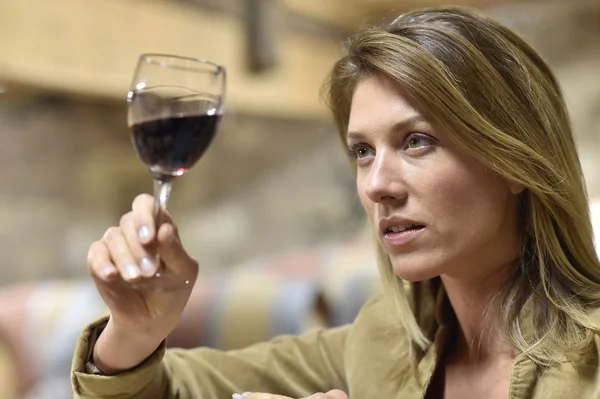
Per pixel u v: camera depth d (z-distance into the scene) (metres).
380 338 1.00
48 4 1.92
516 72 0.86
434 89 0.80
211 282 1.79
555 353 0.82
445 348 0.96
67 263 3.30
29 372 1.76
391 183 0.83
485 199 0.84
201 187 4.19
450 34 0.83
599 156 3.85
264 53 2.85
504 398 0.87
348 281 1.86
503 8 3.73
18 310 1.83
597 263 0.92
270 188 4.31
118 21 2.20
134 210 0.84
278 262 2.13
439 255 0.83
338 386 1.06
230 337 1.68
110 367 0.89
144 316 0.86
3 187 3.10
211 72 0.85
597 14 3.88
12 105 2.89
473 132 0.81
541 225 0.87
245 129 4.23
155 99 0.83
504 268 0.90
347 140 0.98
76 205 3.34
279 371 1.05
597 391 0.77
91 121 3.21
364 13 3.58
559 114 0.91
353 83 0.89
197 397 0.98
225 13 2.73
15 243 3.12
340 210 4.19
